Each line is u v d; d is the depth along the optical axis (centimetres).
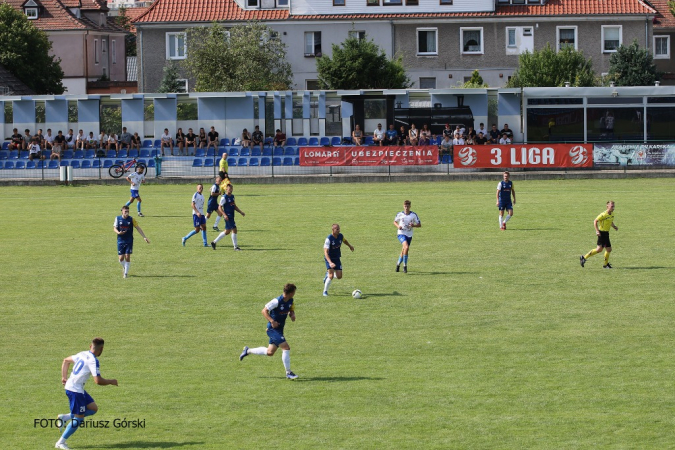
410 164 10325
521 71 13150
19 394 2950
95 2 19012
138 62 14875
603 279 4684
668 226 6456
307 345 3519
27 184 10431
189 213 7694
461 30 14488
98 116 11475
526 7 14562
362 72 13000
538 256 5366
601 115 10900
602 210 7394
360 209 7725
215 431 2588
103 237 6369
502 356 3319
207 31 13875
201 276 4897
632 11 14400
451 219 7006
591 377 3045
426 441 2484
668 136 10831
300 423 2644
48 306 4222
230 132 11300
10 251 5772
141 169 10506
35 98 11406
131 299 4353
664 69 16900
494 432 2547
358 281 4722
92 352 2478
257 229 6638
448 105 11138
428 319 3903
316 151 10431
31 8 17862
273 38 14162
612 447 2428
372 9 14500
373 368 3194
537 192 8800
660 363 3197
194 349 3481
